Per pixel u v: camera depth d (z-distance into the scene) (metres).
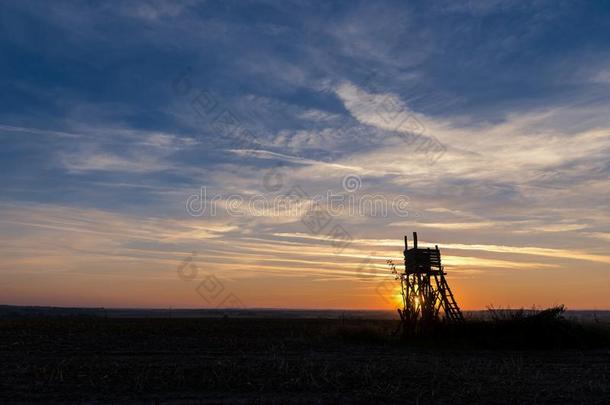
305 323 80.00
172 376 22.09
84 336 44.91
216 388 19.88
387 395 18.83
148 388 19.69
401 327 44.28
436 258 43.53
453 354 33.47
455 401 18.05
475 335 39.41
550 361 29.70
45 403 17.16
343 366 25.83
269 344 38.69
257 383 20.83
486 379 22.33
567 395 18.98
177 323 76.00
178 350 33.41
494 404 17.66
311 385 20.52
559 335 37.72
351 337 43.56
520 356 32.31
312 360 28.47
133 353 31.27
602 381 22.11
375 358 30.05
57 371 23.06
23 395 18.23
